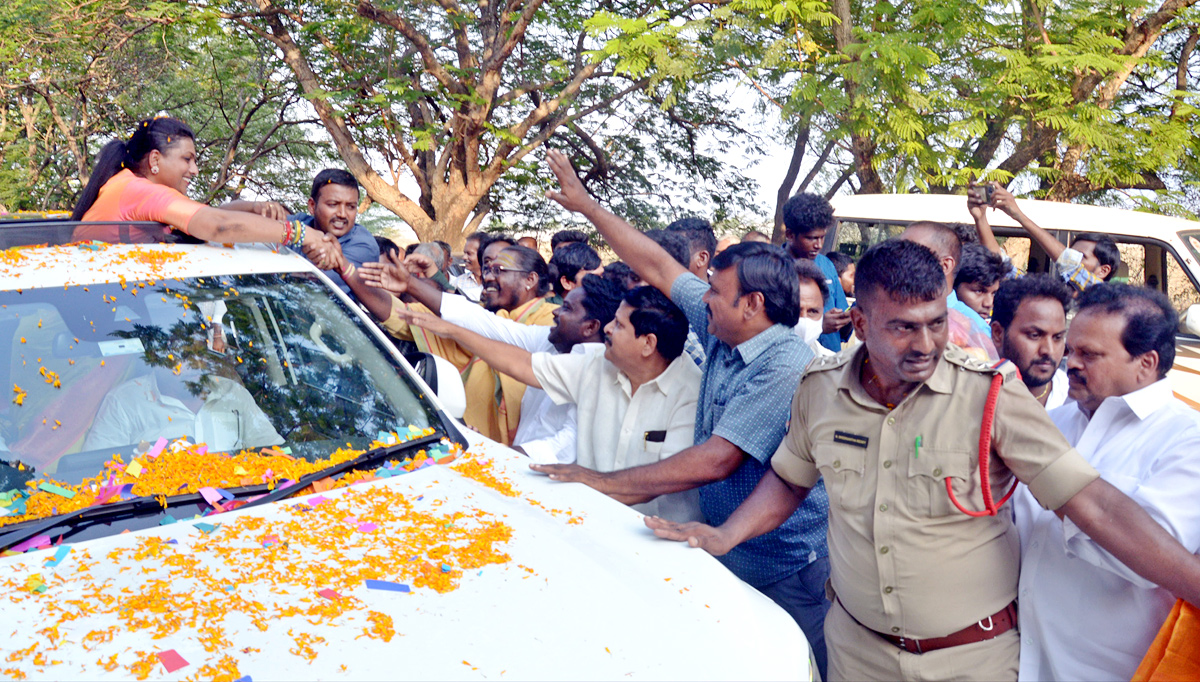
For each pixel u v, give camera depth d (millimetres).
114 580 2129
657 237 4320
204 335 2873
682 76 12648
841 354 2492
